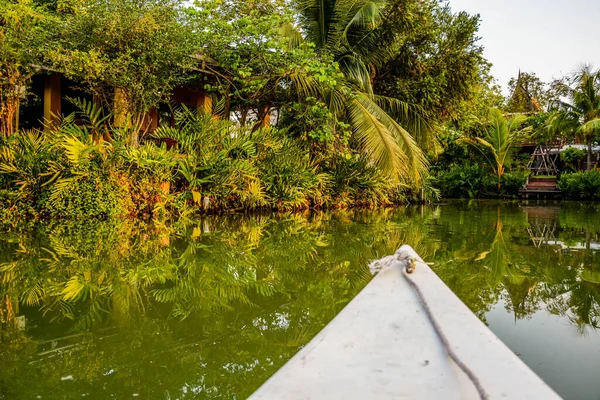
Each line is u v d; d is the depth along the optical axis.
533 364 1.65
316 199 9.48
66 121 7.07
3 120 7.57
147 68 7.35
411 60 12.24
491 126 17.94
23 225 5.75
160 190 7.00
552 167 23.09
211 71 8.78
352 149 10.66
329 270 3.32
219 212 8.09
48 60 7.48
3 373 1.56
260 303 2.48
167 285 2.86
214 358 1.70
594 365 1.63
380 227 6.12
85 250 4.06
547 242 4.79
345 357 0.84
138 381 1.50
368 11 9.72
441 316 0.99
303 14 10.17
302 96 9.43
